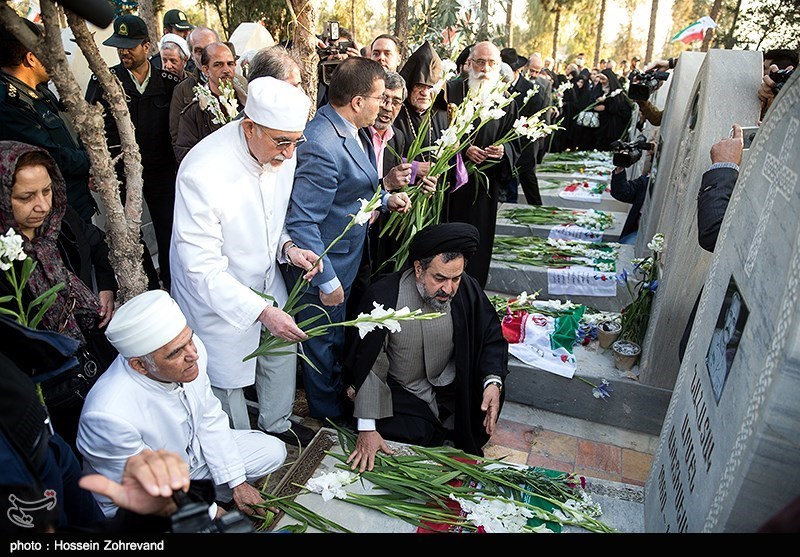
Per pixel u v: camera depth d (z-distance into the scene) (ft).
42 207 6.79
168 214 14.56
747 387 4.74
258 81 7.15
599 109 32.07
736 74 10.08
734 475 4.54
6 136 9.53
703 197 7.93
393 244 12.26
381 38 13.26
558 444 10.77
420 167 11.23
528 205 21.03
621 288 14.61
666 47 99.91
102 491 3.82
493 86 10.70
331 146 8.66
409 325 9.00
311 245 8.66
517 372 11.55
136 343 6.23
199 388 7.22
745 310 5.24
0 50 9.39
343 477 7.68
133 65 13.43
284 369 9.05
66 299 7.28
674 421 7.01
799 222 4.49
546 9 82.89
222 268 7.61
